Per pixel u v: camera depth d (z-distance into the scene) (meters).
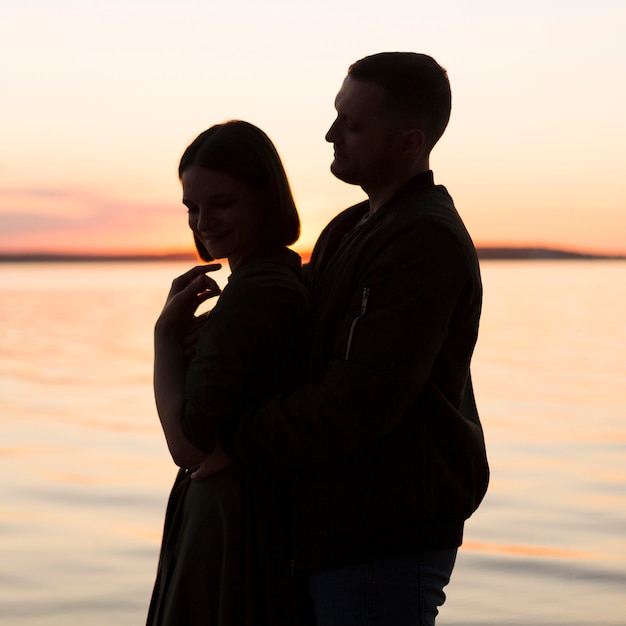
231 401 2.04
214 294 2.24
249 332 2.05
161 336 2.20
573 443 9.17
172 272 154.50
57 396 13.42
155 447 9.05
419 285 1.93
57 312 38.53
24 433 10.03
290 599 2.07
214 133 2.15
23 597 4.61
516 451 8.73
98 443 9.32
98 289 69.88
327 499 1.99
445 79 2.10
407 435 1.99
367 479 1.98
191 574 2.10
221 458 2.09
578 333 25.44
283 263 2.16
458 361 2.04
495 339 23.55
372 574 1.98
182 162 2.18
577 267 160.38
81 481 7.44
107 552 5.42
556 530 5.90
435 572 2.04
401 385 1.91
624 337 24.05
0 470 7.91
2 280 106.00
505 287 64.56
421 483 1.98
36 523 6.10
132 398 13.14
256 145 2.14
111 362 18.70
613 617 4.31
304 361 2.12
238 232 2.15
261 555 2.07
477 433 2.09
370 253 2.00
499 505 6.55
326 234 2.28
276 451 1.97
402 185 2.08
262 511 2.08
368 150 2.06
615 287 64.06
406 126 2.04
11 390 14.19
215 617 2.08
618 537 5.73
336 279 2.06
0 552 5.42
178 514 2.20
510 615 4.36
